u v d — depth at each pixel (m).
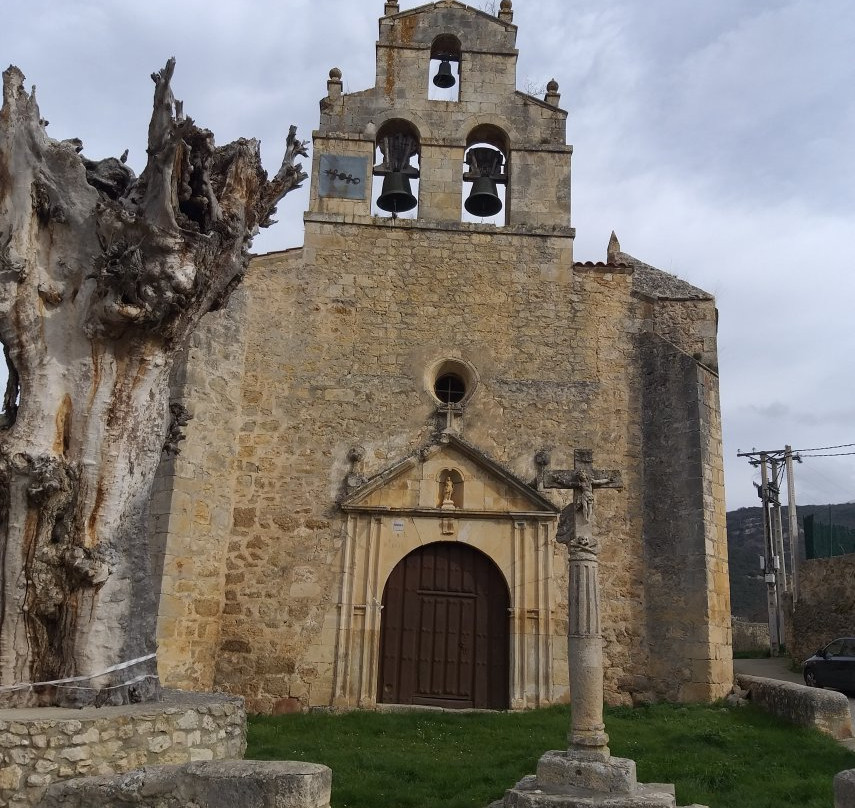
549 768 6.50
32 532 6.89
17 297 7.18
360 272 13.99
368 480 12.88
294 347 13.55
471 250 14.22
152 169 7.07
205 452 12.37
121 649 7.00
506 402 13.47
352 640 12.20
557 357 13.75
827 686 15.82
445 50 16.00
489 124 14.92
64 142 7.54
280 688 12.00
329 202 14.41
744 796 7.38
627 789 6.27
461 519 12.75
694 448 12.97
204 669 11.82
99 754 5.98
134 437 7.37
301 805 4.98
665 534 12.89
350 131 14.78
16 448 6.95
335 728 10.26
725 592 12.61
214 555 12.27
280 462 12.99
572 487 7.52
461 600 12.61
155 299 7.11
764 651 28.48
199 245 7.33
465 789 7.44
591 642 6.93
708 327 14.01
